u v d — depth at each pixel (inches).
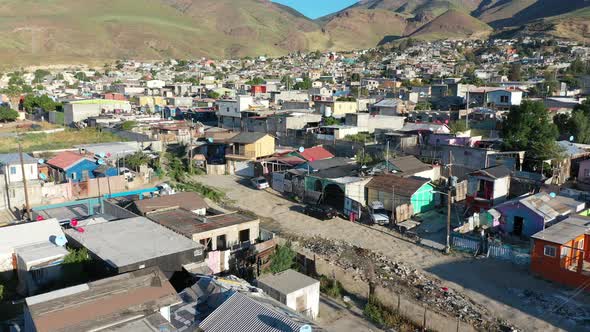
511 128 2126.0
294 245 1454.2
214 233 1273.4
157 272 859.4
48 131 3221.0
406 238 1505.9
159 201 1521.9
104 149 2368.4
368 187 1740.9
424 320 975.6
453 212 1676.9
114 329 676.7
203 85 5856.3
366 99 3774.6
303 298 976.3
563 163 1916.8
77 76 7529.5
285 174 2046.0
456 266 1293.1
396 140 2329.0
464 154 1984.5
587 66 5693.9
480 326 1002.1
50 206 1676.9
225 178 2316.7
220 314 756.6
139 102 4384.8
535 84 4446.4
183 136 2970.0
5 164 1862.7
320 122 3014.3
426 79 5940.0
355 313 1055.6
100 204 1654.8
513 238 1444.4
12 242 1102.4
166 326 695.1
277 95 4220.0
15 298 1003.9
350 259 1348.4
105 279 802.8
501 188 1674.5
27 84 6304.1
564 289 1147.3
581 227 1273.4
